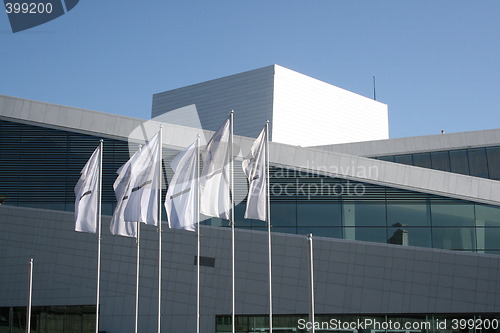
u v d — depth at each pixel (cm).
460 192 3647
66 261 3803
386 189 3703
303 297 3609
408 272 3575
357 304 3581
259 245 3678
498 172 4925
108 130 3875
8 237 3859
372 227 3672
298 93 13612
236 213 3734
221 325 3653
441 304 3531
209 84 14162
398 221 3666
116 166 3853
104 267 3772
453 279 3541
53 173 3888
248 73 13588
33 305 3791
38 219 3850
